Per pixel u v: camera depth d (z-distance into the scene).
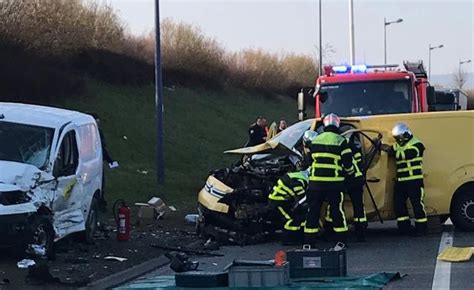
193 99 34.47
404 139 11.42
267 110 40.44
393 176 11.68
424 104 16.06
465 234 11.78
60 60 25.53
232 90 40.38
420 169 11.46
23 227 9.01
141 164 22.20
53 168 9.97
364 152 11.55
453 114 11.98
